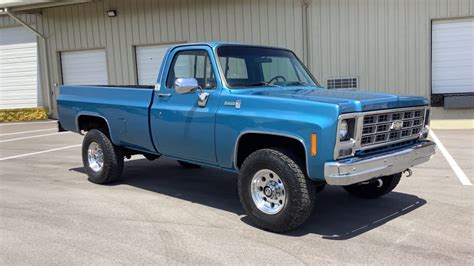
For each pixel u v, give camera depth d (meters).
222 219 5.68
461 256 4.41
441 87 13.62
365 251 4.58
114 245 4.87
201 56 5.95
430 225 5.30
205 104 5.71
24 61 19.62
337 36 13.98
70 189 7.32
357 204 6.22
